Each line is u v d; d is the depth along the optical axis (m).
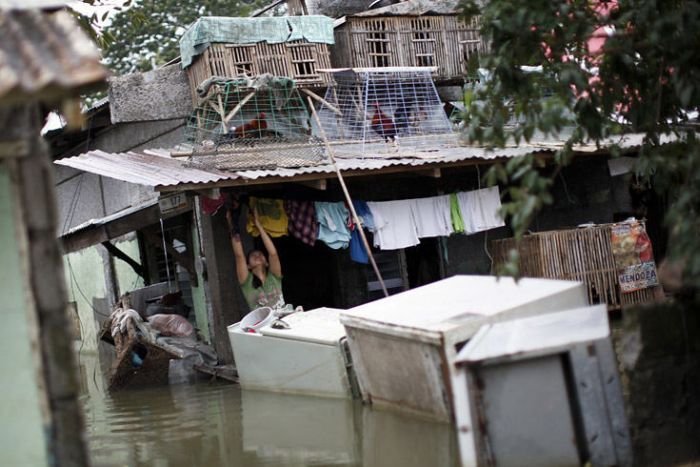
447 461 6.93
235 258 12.45
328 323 10.16
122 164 12.25
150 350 12.17
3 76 3.95
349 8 17.30
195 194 11.84
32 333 4.34
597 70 7.98
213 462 7.75
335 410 9.16
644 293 13.33
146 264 15.34
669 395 5.89
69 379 4.36
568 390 5.50
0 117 4.27
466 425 5.39
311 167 11.86
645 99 7.61
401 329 7.52
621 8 7.50
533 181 5.80
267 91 13.39
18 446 4.47
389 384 8.27
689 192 5.96
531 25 7.24
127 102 13.58
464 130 7.75
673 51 6.75
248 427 8.91
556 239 12.82
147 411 10.41
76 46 4.20
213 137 13.27
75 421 4.38
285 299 14.38
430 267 14.38
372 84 14.17
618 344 7.04
